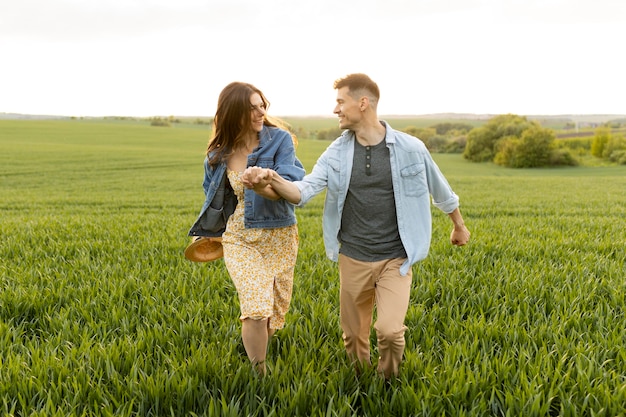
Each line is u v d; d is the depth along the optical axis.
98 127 97.25
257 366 3.65
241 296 3.59
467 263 7.01
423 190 3.56
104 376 3.66
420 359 3.88
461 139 107.38
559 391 3.25
